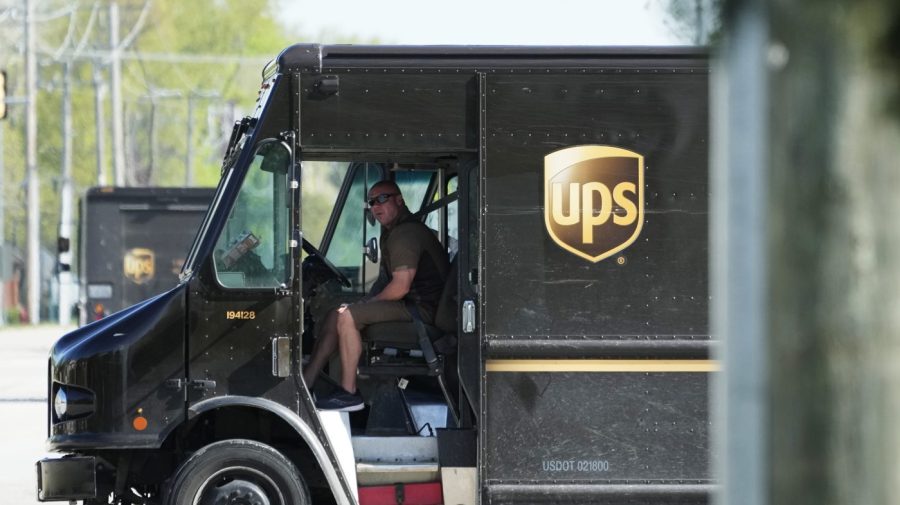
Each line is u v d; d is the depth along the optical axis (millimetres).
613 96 25922
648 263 25875
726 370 8477
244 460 25312
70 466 25688
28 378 79000
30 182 161750
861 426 7992
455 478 26094
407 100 25766
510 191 25766
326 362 27344
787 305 8125
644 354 25703
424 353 26797
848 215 8023
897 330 7961
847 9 8047
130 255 86062
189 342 25453
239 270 25531
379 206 28109
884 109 8016
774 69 8219
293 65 25531
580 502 25578
